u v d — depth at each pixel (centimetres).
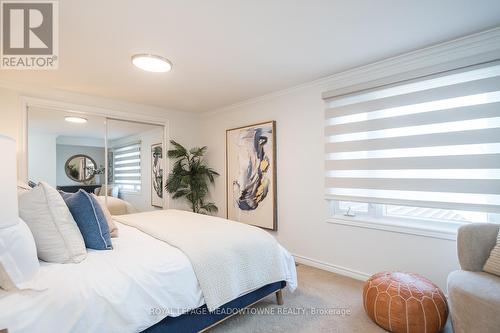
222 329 178
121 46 212
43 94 310
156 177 416
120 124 379
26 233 114
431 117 219
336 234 282
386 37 204
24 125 296
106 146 365
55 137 323
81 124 344
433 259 219
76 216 152
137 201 397
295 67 259
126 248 161
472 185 200
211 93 342
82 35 195
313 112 303
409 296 166
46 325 104
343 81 277
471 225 180
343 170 277
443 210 227
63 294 111
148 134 409
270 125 345
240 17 175
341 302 215
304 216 311
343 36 202
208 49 220
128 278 129
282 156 335
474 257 171
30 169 303
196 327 157
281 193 336
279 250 208
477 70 203
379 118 250
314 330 177
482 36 197
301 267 298
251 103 374
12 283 106
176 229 203
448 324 179
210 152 446
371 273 255
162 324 142
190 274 151
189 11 167
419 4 163
